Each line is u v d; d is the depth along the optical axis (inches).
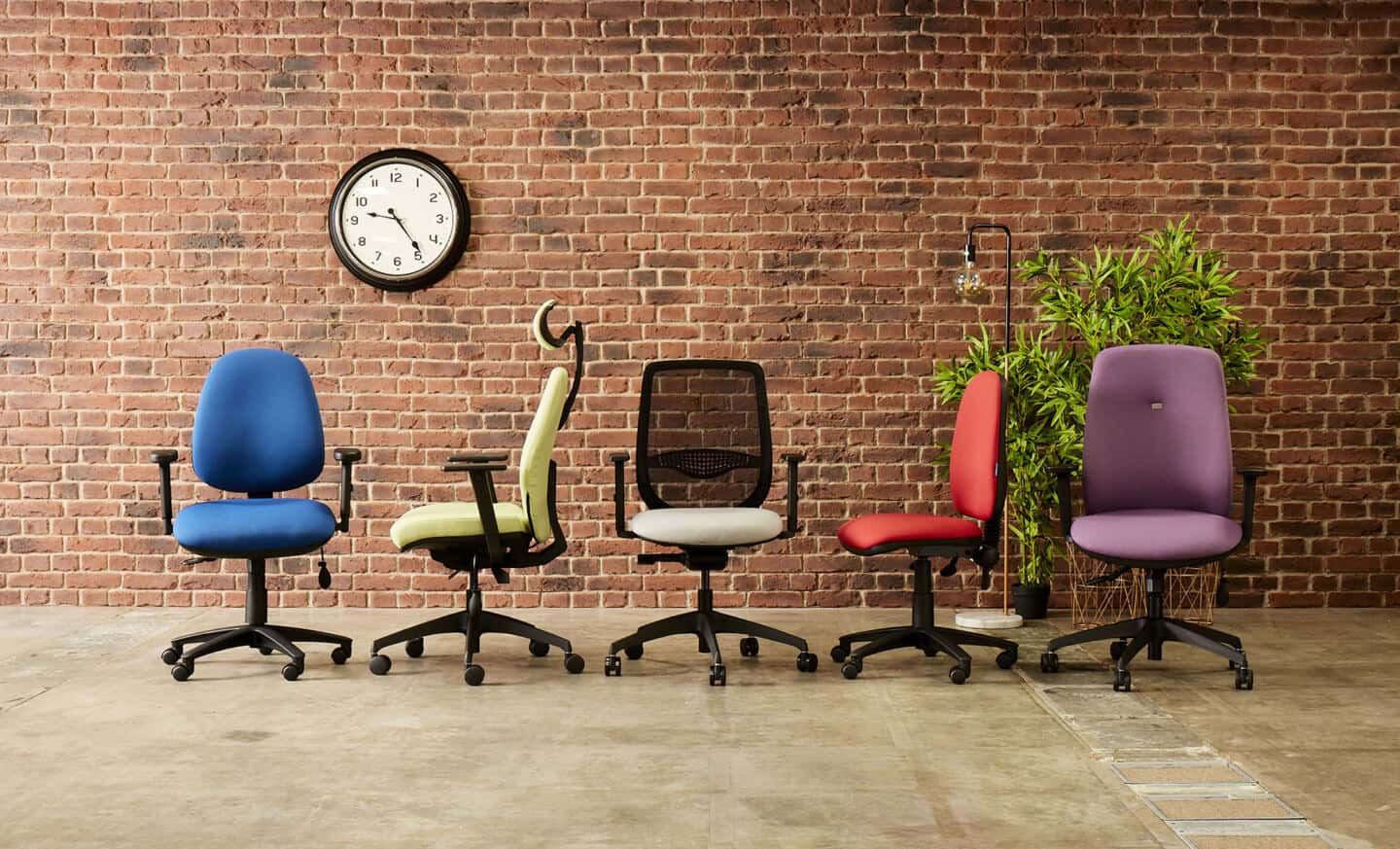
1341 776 118.7
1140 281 186.5
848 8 203.0
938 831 103.9
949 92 203.8
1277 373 205.5
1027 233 204.4
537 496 161.0
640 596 205.6
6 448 204.5
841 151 203.9
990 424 158.7
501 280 204.5
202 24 203.3
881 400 205.0
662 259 204.5
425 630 164.2
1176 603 203.9
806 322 204.5
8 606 204.8
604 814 108.0
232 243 204.2
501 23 203.8
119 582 205.3
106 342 204.5
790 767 121.6
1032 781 117.3
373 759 124.3
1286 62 203.8
